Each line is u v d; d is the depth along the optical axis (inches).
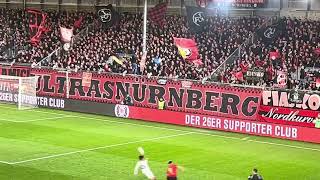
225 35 2070.6
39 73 2164.1
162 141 1530.5
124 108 1951.3
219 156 1358.3
